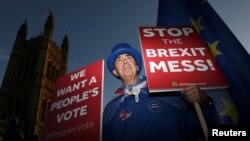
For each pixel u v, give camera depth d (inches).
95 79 275.9
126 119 245.3
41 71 2210.9
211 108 225.1
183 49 259.4
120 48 297.4
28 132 1849.2
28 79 2222.0
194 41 267.7
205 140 201.9
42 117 2069.4
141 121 239.0
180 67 239.6
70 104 273.4
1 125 1765.5
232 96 229.3
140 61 287.3
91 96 264.2
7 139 419.5
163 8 314.0
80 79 289.0
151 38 274.5
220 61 250.1
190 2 307.3
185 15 300.5
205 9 292.2
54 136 256.4
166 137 225.0
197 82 226.7
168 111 238.4
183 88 224.4
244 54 245.4
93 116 247.4
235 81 235.3
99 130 235.8
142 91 259.3
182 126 226.7
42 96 2122.3
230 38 260.2
